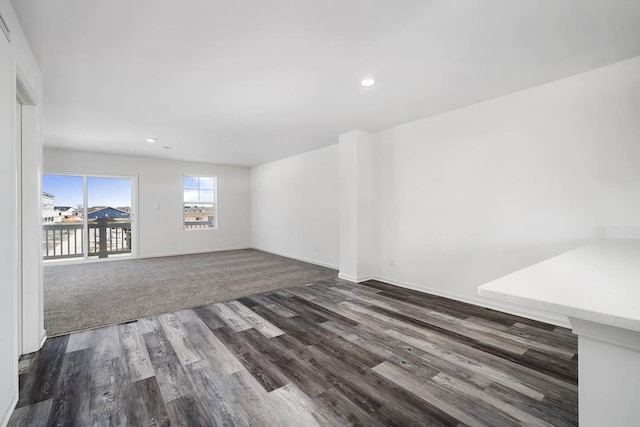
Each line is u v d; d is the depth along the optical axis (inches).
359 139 171.8
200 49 86.3
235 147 219.6
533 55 89.5
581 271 44.4
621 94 93.3
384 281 171.6
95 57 89.9
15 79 64.8
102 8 67.7
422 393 68.4
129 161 250.2
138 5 67.0
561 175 105.7
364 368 79.3
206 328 106.2
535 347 90.6
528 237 113.9
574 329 31.7
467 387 70.5
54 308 126.6
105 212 252.7
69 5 66.4
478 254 129.3
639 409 27.9
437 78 105.0
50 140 195.3
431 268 147.8
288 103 129.3
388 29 76.7
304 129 171.0
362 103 128.9
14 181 63.2
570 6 67.4
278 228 275.4
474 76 103.3
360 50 86.9
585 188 100.6
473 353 87.1
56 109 135.4
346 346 92.0
